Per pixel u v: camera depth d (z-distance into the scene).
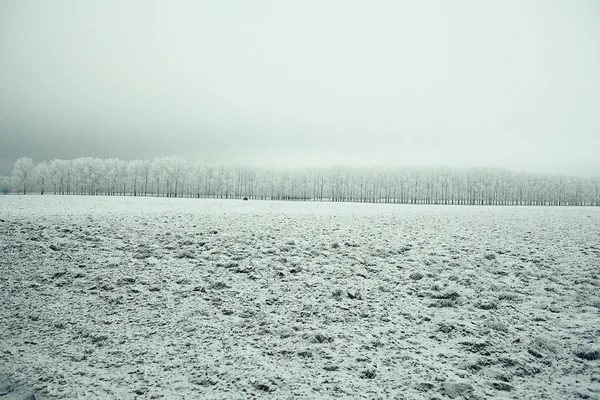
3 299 8.25
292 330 7.06
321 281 9.73
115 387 5.30
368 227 18.41
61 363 5.94
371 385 5.38
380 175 113.62
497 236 16.20
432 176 112.56
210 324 7.39
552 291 9.29
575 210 40.81
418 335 7.00
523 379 5.53
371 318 7.72
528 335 6.92
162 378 5.55
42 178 96.56
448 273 10.54
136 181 103.62
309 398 5.04
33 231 13.41
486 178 112.69
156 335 6.94
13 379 5.45
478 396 5.09
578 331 7.03
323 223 19.61
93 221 16.47
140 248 12.09
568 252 13.05
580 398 5.00
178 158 108.12
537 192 114.19
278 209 34.16
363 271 10.49
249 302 8.44
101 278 9.56
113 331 7.05
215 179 107.06
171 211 25.31
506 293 9.06
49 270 9.92
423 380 5.50
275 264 10.95
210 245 12.73
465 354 6.27
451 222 21.88
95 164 103.62
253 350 6.40
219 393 5.16
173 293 8.85
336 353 6.31
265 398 5.04
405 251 12.98
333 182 113.75
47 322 7.35
